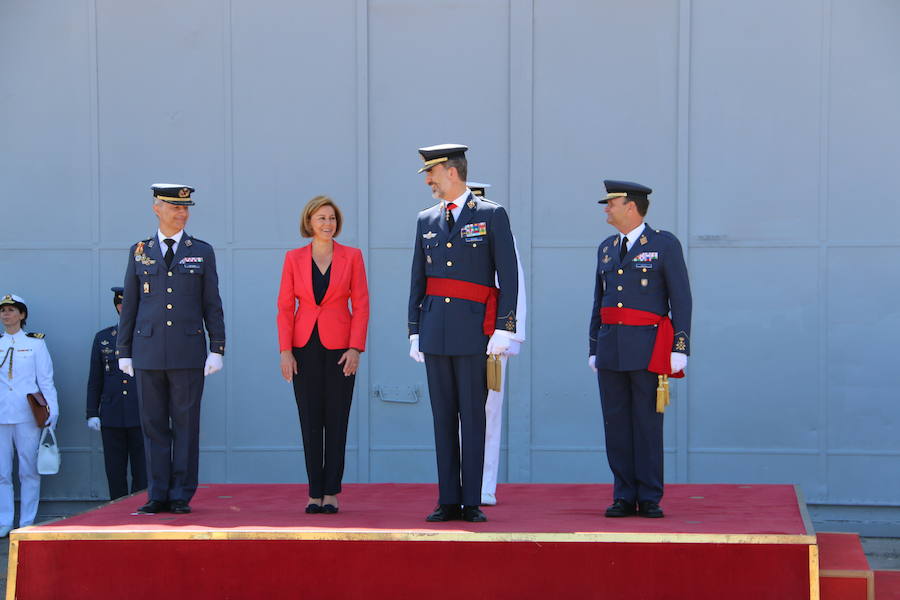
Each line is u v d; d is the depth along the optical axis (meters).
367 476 10.49
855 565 6.37
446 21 10.48
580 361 10.38
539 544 6.03
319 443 7.30
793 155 10.21
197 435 7.52
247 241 10.59
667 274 7.02
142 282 7.43
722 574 5.91
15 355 10.31
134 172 10.67
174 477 7.42
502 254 6.66
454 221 6.77
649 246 7.08
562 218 10.38
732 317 10.27
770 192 10.23
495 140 10.46
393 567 6.11
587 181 10.38
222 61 10.60
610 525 6.42
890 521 10.14
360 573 6.12
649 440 6.98
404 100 10.52
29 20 10.67
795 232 10.21
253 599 6.16
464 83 10.48
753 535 5.91
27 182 10.70
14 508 10.62
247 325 10.59
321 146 10.57
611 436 7.16
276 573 6.16
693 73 10.28
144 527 6.43
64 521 6.83
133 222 10.69
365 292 7.45
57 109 10.70
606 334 7.13
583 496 8.27
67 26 10.69
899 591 6.96
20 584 6.25
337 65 10.56
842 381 10.18
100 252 10.69
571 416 10.38
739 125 10.24
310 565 6.15
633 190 7.12
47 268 10.73
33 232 10.71
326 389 7.32
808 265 10.20
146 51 10.66
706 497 8.06
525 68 10.38
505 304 6.62
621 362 7.00
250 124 10.60
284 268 7.44
